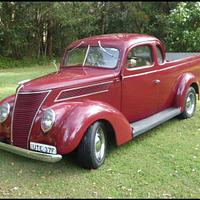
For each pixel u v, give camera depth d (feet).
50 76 19.85
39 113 17.43
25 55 72.69
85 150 17.46
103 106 18.54
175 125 25.31
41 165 18.51
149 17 82.84
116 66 20.61
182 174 17.63
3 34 68.90
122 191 15.92
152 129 24.36
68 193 15.67
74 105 17.76
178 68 25.57
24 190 15.90
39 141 17.17
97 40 22.04
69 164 18.60
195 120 26.50
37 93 17.58
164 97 24.43
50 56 77.05
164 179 17.08
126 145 21.35
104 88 19.75
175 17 48.49
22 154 17.53
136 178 17.16
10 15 69.97
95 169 18.02
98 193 15.70
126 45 21.06
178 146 21.36
